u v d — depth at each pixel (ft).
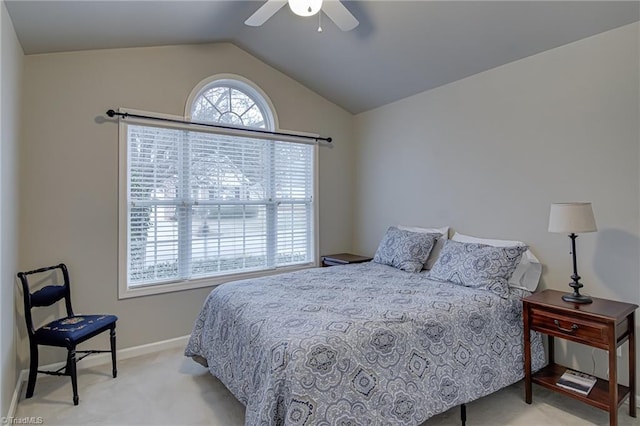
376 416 5.43
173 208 10.76
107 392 7.93
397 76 11.18
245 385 6.19
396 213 12.81
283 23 10.04
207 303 8.68
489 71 9.86
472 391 6.66
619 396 6.72
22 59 8.29
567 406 7.36
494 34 8.48
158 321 10.41
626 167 7.41
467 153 10.46
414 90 11.78
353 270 10.37
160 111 10.37
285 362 5.19
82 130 9.29
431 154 11.54
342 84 12.54
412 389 5.89
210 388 8.13
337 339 5.56
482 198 10.08
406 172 12.41
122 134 9.78
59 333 7.55
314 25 9.78
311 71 12.25
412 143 12.18
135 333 10.05
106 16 7.87
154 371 8.98
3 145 6.30
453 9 8.04
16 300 8.13
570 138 8.25
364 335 5.78
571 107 8.21
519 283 8.57
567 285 8.32
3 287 6.31
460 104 10.65
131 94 9.93
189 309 10.94
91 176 9.41
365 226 14.12
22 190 8.54
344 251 14.49
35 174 8.71
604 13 7.23
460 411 7.06
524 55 8.97
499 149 9.66
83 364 9.23
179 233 10.87
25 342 8.50
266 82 12.43
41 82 8.78
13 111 7.31
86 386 8.20
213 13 9.26
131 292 9.96
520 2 7.43
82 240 9.30
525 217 9.11
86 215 9.35
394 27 9.05
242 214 12.12
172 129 10.65
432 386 6.15
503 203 9.57
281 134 12.67
